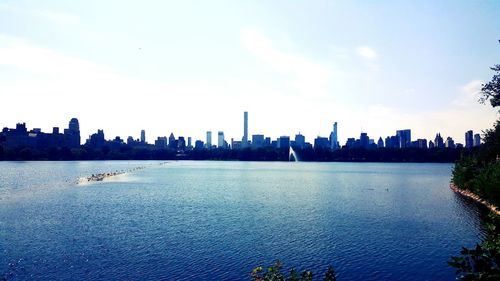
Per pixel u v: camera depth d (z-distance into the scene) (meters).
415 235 51.56
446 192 107.38
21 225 57.25
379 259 40.91
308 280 16.59
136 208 75.56
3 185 123.75
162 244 46.31
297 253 42.97
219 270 37.12
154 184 132.88
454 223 60.22
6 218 63.09
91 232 52.69
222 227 56.53
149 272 36.41
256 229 55.16
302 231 53.88
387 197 95.75
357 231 54.06
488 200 77.38
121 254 41.97
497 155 100.25
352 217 65.75
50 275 35.41
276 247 45.38
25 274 35.66
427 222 61.00
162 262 39.38
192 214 68.44
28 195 97.25
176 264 38.78
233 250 43.88
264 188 120.44
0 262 38.94
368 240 48.84
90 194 100.44
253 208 76.19
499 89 76.31
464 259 13.09
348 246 45.84
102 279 34.53
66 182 137.12
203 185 130.62
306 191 111.00
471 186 97.69
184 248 44.62
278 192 108.31
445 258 41.25
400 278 35.44
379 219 63.81
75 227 56.03
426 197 95.19
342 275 36.25
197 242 47.44
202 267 37.97
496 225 15.62
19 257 40.66
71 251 43.00
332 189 117.44
